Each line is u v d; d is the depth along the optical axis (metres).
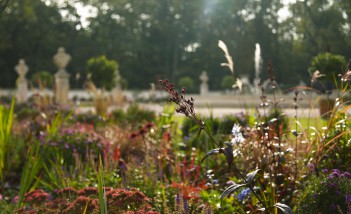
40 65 45.22
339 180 2.85
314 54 40.41
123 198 3.12
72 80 48.09
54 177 4.93
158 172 4.83
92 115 11.45
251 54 47.09
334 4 39.72
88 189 3.51
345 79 3.55
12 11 43.41
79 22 52.03
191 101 2.50
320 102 8.27
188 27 54.44
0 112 5.65
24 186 4.27
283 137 4.38
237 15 51.94
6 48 44.97
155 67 52.34
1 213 4.42
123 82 36.72
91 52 49.69
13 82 45.47
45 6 49.19
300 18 41.47
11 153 6.36
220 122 6.91
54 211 3.44
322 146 3.49
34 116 7.48
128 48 51.59
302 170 3.56
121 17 54.88
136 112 11.67
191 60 53.69
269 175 3.30
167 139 5.57
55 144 6.13
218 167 4.87
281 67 44.91
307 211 2.85
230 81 39.16
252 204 3.46
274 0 47.56
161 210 3.61
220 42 4.04
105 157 5.26
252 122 5.47
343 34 38.94
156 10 55.09
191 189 3.91
